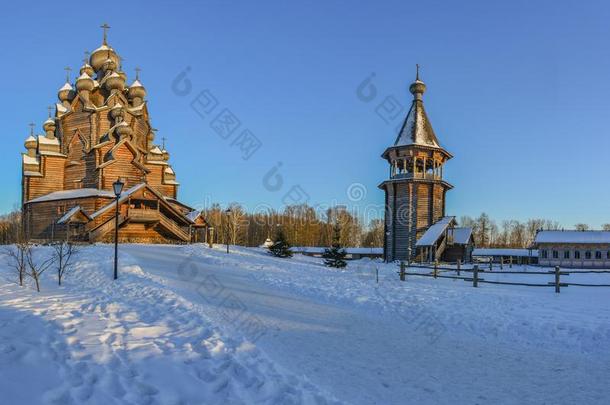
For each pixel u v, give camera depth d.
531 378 7.94
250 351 8.24
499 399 6.89
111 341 8.03
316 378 7.54
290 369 7.91
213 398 5.95
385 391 7.09
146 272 21.89
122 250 32.34
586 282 27.36
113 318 10.34
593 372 8.35
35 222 48.28
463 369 8.39
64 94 53.00
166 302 12.99
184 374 6.66
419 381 7.63
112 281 19.12
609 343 10.28
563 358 9.30
